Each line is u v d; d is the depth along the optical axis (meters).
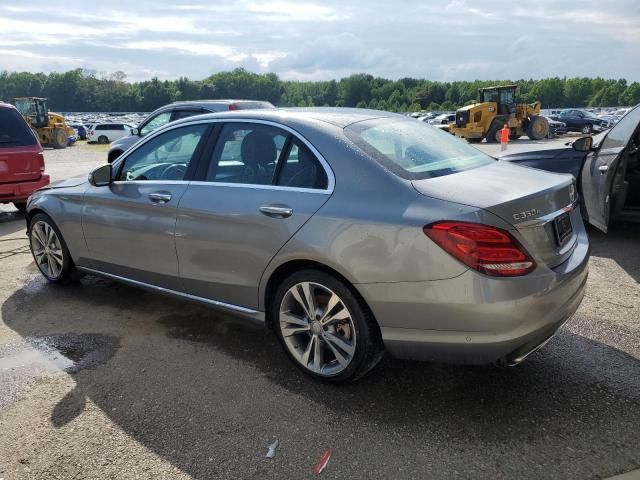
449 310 2.54
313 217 2.88
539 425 2.67
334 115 3.39
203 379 3.20
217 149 3.51
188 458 2.51
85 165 18.09
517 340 2.52
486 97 27.38
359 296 2.83
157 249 3.74
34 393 3.08
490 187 2.76
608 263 5.16
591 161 5.84
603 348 3.44
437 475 2.35
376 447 2.54
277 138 3.22
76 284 4.97
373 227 2.68
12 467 2.46
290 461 2.46
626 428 2.62
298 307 3.18
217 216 3.31
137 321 4.08
